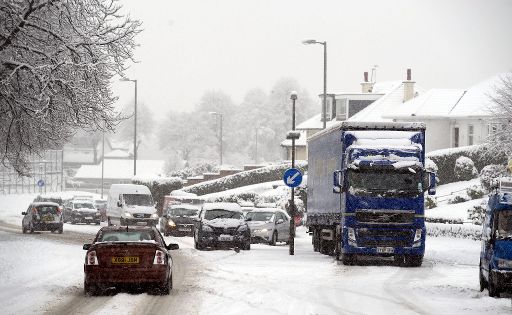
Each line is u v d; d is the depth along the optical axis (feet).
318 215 172.14
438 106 356.79
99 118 142.61
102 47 138.10
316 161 176.86
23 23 129.90
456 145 352.69
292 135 170.71
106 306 82.84
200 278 114.42
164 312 78.43
